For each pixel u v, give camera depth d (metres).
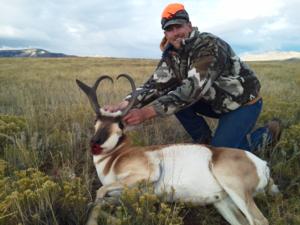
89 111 2.59
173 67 1.91
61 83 5.41
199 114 2.22
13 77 7.42
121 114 1.56
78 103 2.92
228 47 1.81
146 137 2.09
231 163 1.42
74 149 1.99
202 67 1.67
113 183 1.42
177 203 1.46
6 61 17.80
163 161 1.46
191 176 1.43
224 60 1.73
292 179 1.69
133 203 1.30
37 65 14.25
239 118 1.85
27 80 6.55
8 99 3.61
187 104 1.68
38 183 1.36
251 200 1.39
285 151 1.89
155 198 1.28
